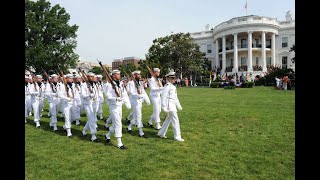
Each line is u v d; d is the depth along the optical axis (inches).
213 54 2316.7
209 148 289.9
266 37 2068.2
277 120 434.0
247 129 376.5
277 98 770.8
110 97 304.0
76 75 459.8
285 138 323.3
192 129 383.6
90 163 252.1
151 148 297.9
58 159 265.1
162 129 346.6
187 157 261.7
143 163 247.4
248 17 1931.6
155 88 402.0
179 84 1720.0
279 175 214.5
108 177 217.2
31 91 441.4
